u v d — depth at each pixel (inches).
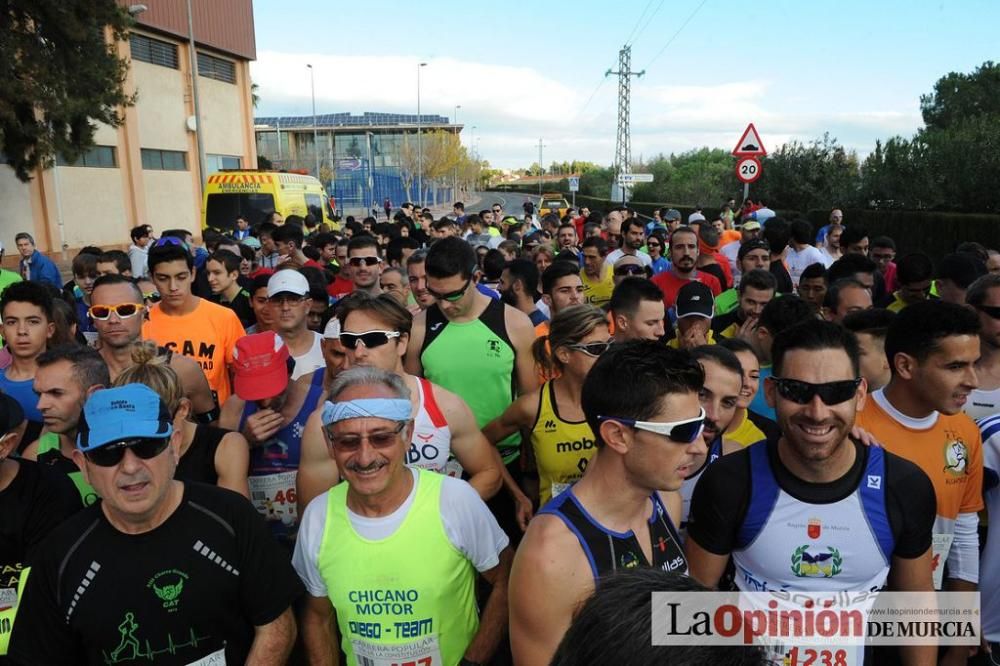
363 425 80.1
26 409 140.9
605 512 72.7
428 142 2790.4
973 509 102.7
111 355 149.9
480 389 155.8
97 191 1051.9
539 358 136.9
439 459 117.3
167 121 1207.6
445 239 154.0
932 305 96.3
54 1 679.7
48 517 94.0
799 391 76.9
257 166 1515.7
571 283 189.0
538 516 73.5
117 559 76.1
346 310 116.3
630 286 145.5
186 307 177.5
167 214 1211.2
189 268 175.9
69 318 170.6
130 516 75.4
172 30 1182.3
